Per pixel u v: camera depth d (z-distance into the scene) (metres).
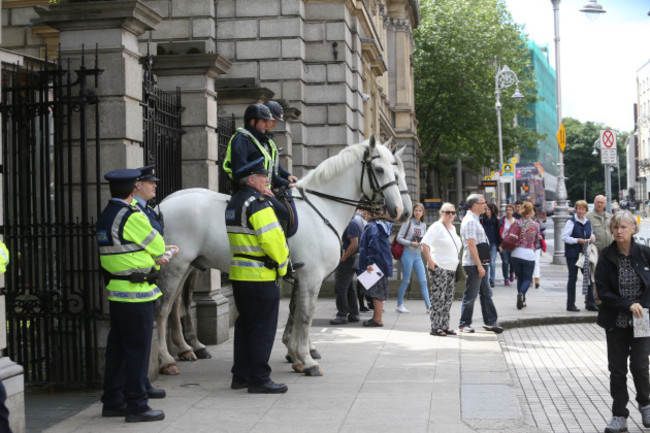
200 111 10.20
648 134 91.00
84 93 7.46
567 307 13.95
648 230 40.22
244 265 7.12
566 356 9.96
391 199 8.19
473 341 10.34
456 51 49.03
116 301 6.14
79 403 7.08
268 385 7.20
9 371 5.42
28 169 7.68
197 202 8.02
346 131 18.72
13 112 7.65
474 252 10.96
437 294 10.84
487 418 6.20
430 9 50.38
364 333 11.11
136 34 8.02
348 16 19.31
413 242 13.34
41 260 8.12
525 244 14.08
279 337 10.80
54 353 7.68
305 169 18.59
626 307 6.10
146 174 6.77
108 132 7.68
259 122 7.68
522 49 53.69
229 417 6.34
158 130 9.30
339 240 8.23
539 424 6.64
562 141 26.61
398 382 7.65
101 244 6.17
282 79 18.16
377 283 11.73
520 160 105.38
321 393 7.20
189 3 17.70
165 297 7.96
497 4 51.00
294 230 7.77
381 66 25.86
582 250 13.83
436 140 53.28
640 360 6.19
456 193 78.38
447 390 7.25
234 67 18.22
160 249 6.23
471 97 49.06
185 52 10.23
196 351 9.17
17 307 7.66
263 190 7.15
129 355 6.19
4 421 4.69
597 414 6.98
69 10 7.59
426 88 50.56
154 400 6.95
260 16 18.16
